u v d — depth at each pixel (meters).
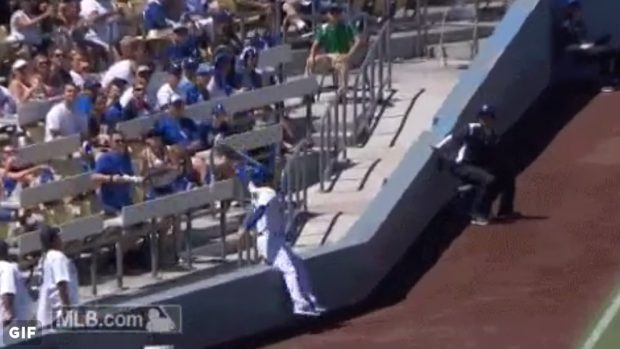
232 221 81.31
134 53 85.69
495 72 95.88
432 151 87.94
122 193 75.31
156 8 91.25
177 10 92.75
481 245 84.69
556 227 86.25
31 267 70.88
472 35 106.44
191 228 79.00
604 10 105.69
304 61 99.25
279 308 75.69
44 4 89.81
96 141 77.25
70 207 74.19
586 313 76.56
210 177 78.94
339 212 85.12
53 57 82.88
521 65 99.56
